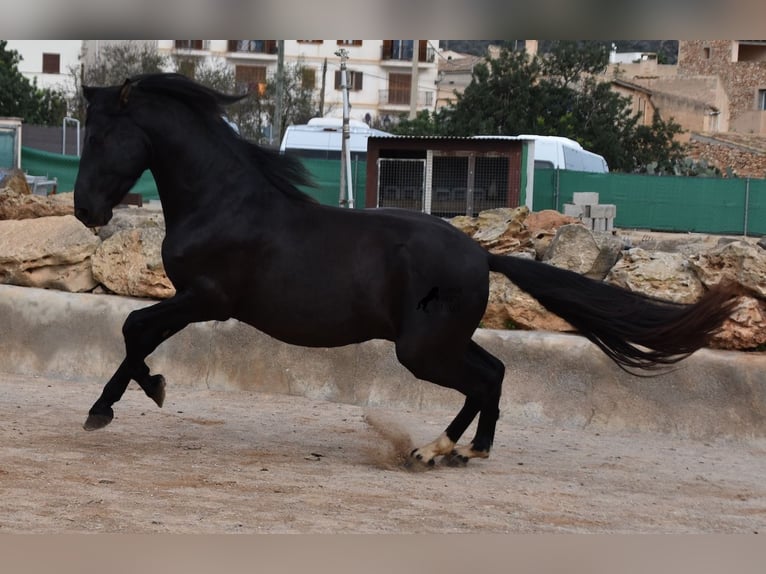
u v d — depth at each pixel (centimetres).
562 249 1007
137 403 952
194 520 546
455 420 741
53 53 6172
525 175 2180
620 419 909
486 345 958
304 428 871
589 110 4497
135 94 738
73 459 685
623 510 630
